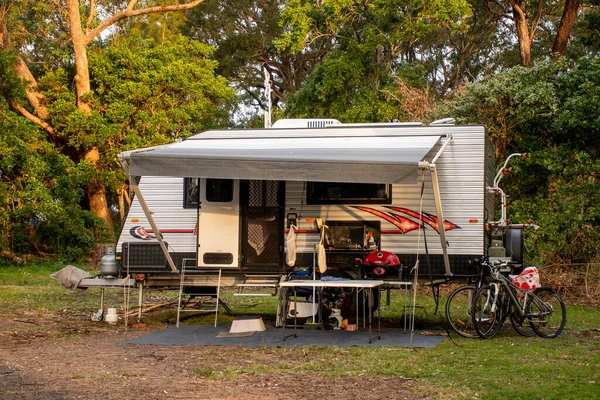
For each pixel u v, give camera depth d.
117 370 7.04
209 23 35.78
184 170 8.72
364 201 10.38
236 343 8.83
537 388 6.33
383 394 6.08
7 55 22.31
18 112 23.81
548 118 16.78
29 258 20.72
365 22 24.66
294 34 23.45
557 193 15.62
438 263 10.14
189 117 25.12
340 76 24.11
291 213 10.52
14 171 21.33
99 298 13.96
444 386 6.39
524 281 9.44
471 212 10.11
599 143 16.64
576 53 29.27
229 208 10.52
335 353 8.09
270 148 9.73
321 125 11.44
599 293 13.49
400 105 22.41
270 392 6.11
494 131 17.02
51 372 6.91
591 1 22.67
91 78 24.88
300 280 9.84
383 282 9.46
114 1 29.00
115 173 23.59
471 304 9.32
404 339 9.15
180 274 10.70
